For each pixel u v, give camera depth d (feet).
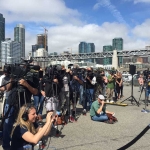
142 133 12.29
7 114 15.42
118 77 46.47
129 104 39.60
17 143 10.57
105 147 17.12
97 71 36.86
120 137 19.79
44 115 28.02
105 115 25.71
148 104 39.68
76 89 27.50
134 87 88.74
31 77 15.96
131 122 25.62
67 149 16.58
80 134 20.57
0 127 16.39
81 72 29.09
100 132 21.34
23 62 16.34
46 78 21.12
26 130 10.58
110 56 331.57
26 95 15.88
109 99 41.57
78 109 33.94
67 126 23.38
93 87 31.07
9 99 15.65
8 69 17.02
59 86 21.76
